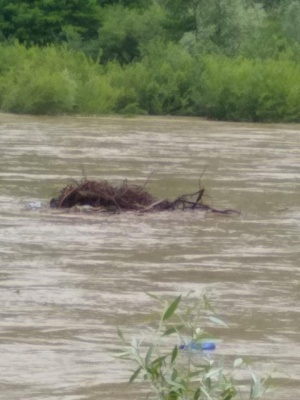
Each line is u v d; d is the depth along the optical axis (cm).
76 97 5156
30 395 1084
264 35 6181
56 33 6588
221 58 5700
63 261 1762
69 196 2364
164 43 6103
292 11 6575
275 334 1327
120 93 5288
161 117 5281
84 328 1329
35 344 1255
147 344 1242
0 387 1106
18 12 6512
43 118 4953
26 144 3669
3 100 5122
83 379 1133
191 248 1914
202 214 2317
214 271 1714
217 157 3428
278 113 5241
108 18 6347
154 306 1452
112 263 1755
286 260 1823
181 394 815
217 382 825
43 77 5084
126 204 2355
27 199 2456
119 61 6200
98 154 3412
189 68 5456
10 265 1716
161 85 5356
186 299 1498
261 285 1617
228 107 5253
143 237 2014
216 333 1322
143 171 3011
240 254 1867
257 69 5344
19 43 6419
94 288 1559
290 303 1498
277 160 3394
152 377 818
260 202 2508
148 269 1714
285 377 1152
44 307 1434
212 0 6153
